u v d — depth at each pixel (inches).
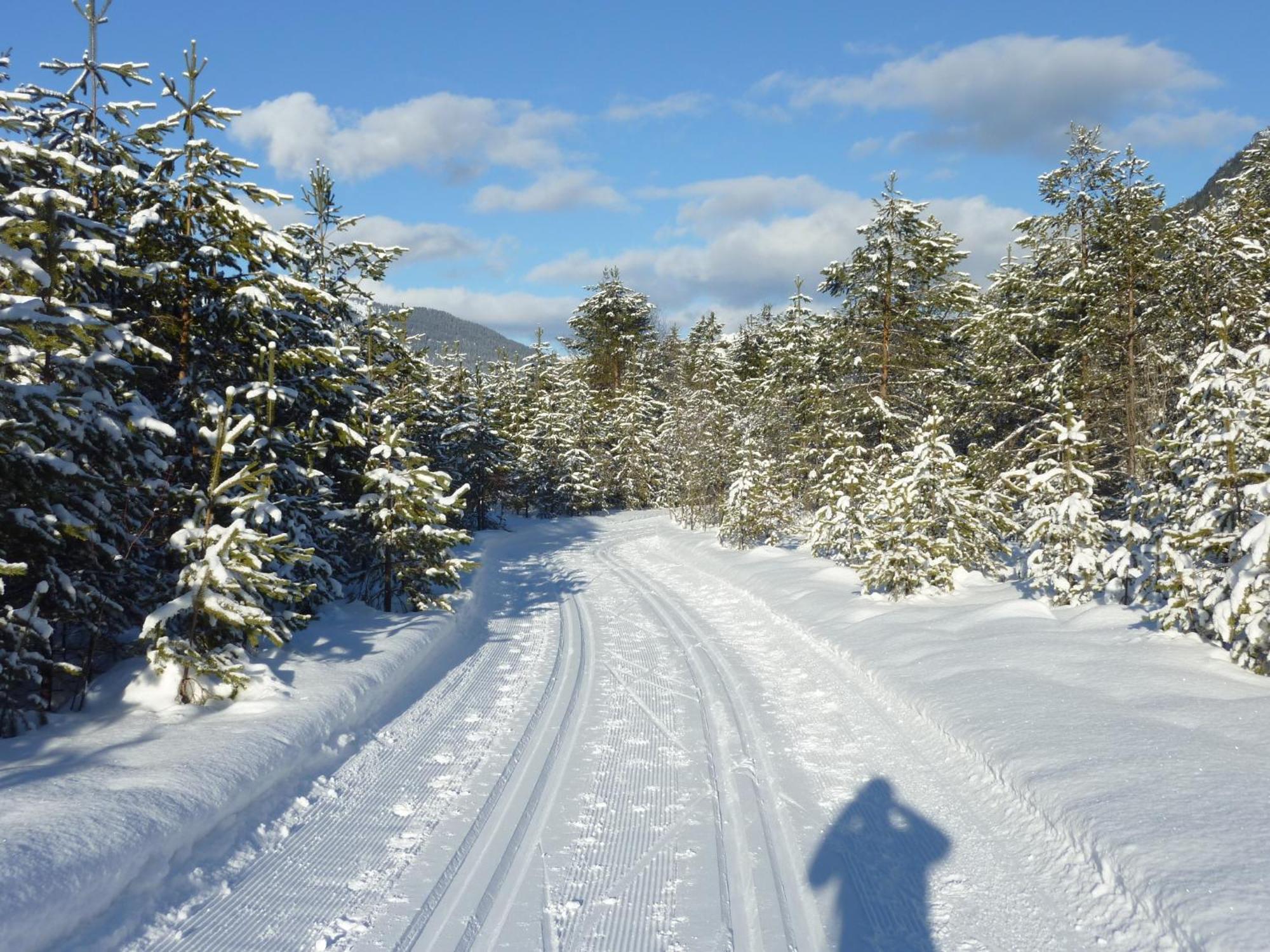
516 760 259.4
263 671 292.2
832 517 685.3
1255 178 692.1
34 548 247.3
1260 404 287.4
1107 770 199.2
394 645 370.3
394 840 199.9
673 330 2267.5
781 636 459.5
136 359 343.0
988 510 537.0
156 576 304.7
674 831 204.8
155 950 148.9
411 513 463.2
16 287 246.2
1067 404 450.9
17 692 275.7
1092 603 402.6
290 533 397.4
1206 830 161.8
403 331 636.1
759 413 1061.8
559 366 1910.7
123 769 205.9
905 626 405.7
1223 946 127.1
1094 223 689.6
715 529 1112.2
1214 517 300.8
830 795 227.0
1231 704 237.1
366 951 150.7
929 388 858.1
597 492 1520.7
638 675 374.3
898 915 163.2
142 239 349.4
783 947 152.7
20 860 148.9
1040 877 171.8
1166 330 644.7
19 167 265.0
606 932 157.8
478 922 161.8
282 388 393.7
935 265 828.0
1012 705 260.7
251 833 198.5
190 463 359.9
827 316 918.4
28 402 235.9
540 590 673.0
